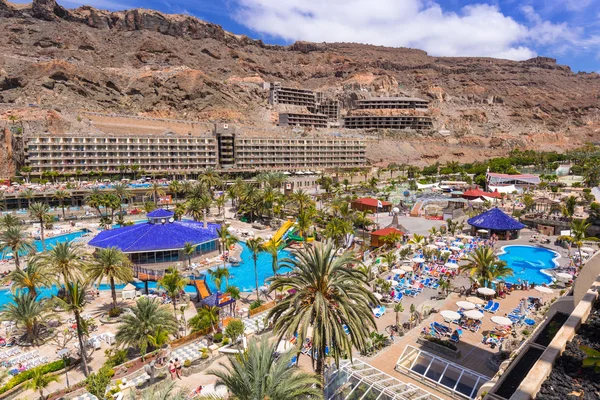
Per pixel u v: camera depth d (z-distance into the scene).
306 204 108.50
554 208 106.69
